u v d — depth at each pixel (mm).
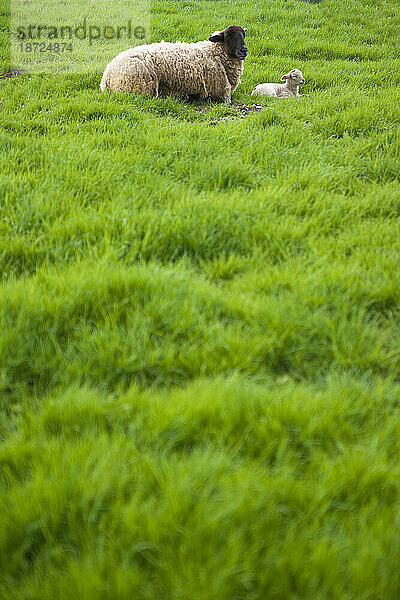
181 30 14539
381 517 2143
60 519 2105
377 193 5289
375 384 2996
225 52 9422
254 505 2111
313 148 6484
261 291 3783
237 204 4754
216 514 2055
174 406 2664
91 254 4023
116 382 2982
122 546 1991
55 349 3154
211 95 9586
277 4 18594
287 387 2869
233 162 5738
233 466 2326
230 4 18453
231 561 1900
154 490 2238
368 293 3732
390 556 1946
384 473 2328
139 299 3521
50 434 2576
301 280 3766
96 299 3490
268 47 13945
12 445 2453
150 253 4195
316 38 14859
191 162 5828
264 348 3184
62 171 5418
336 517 2154
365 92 9547
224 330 3346
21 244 4086
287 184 5484
